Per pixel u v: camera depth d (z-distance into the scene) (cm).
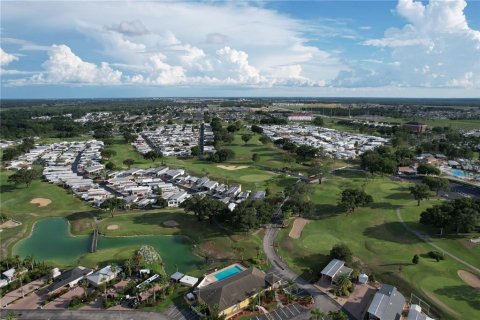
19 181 19938
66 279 10394
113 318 8962
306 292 10012
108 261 11931
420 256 11919
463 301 9494
